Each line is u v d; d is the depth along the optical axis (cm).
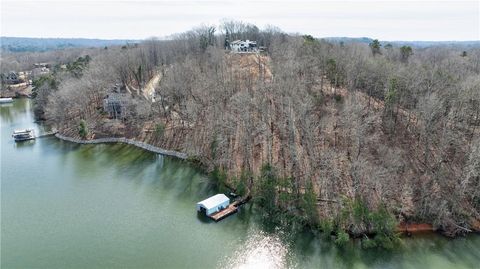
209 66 12988
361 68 10406
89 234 6644
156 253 6084
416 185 7212
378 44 15400
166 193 8194
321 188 7175
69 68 16338
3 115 14900
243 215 7181
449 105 8719
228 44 19175
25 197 8038
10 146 11350
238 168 8344
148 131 11438
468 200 6925
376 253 5981
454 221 6500
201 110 10562
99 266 5766
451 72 11288
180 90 11106
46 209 7519
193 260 5916
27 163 9994
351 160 7656
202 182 8644
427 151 7800
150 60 16750
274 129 9219
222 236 6550
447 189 7025
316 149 8106
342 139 8431
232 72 12719
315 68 10419
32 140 11894
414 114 9050
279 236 6519
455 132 8212
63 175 9212
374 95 10269
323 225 6391
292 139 8481
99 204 7706
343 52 12231
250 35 19875
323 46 12912
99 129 11906
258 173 7925
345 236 6066
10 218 7162
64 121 12544
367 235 6225
